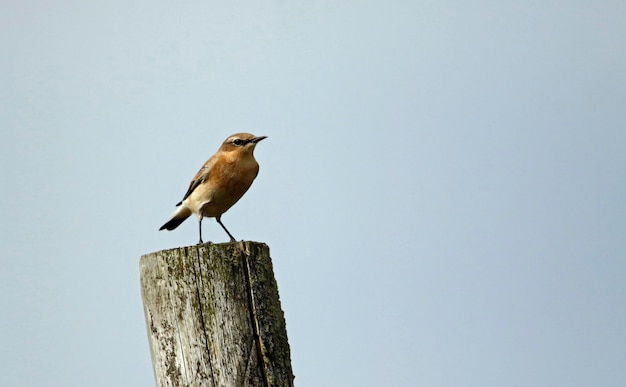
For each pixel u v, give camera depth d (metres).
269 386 11.03
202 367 11.06
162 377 11.27
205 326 11.15
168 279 11.36
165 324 11.30
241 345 11.11
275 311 11.43
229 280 11.27
